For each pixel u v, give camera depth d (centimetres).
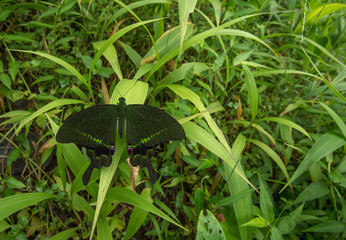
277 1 50
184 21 19
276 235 23
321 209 34
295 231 31
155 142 18
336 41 42
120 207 29
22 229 26
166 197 31
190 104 31
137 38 35
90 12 33
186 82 27
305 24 33
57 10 29
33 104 30
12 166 28
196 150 30
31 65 30
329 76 41
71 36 32
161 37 28
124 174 25
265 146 29
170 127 18
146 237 29
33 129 29
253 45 39
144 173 29
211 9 35
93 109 18
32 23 28
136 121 19
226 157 21
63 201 27
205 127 27
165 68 32
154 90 27
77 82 30
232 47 33
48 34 31
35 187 28
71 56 32
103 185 17
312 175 32
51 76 29
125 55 33
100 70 28
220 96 35
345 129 26
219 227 19
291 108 33
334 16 40
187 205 31
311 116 40
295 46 34
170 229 30
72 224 27
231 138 35
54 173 28
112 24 33
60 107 30
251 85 29
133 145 18
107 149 18
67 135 17
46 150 27
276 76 41
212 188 30
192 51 36
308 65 42
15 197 20
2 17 28
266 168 33
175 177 30
